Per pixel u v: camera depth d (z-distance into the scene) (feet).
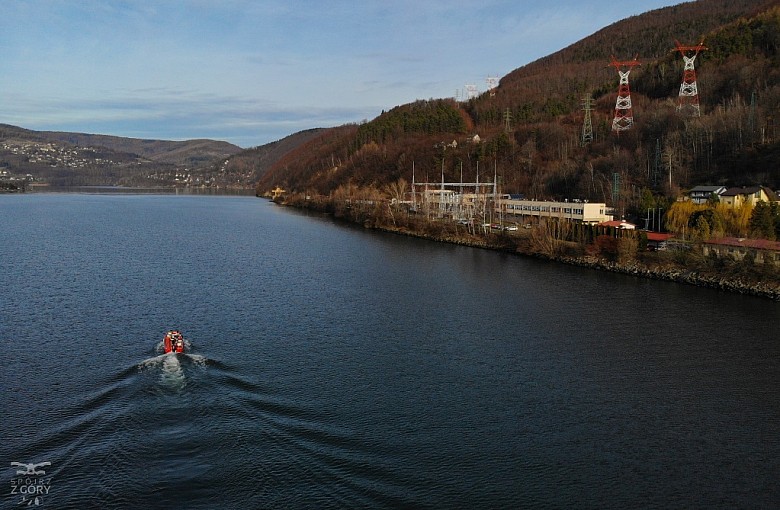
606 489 101.35
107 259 308.40
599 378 147.64
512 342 174.19
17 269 274.16
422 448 112.16
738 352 165.58
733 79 547.08
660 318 198.18
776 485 103.40
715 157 428.97
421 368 152.66
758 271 233.14
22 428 114.42
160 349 161.17
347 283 252.21
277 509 92.12
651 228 347.97
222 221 549.95
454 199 506.07
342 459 106.93
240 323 188.34
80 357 154.71
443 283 254.47
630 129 536.01
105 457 103.76
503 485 101.50
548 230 342.23
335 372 148.25
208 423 116.67
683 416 127.75
